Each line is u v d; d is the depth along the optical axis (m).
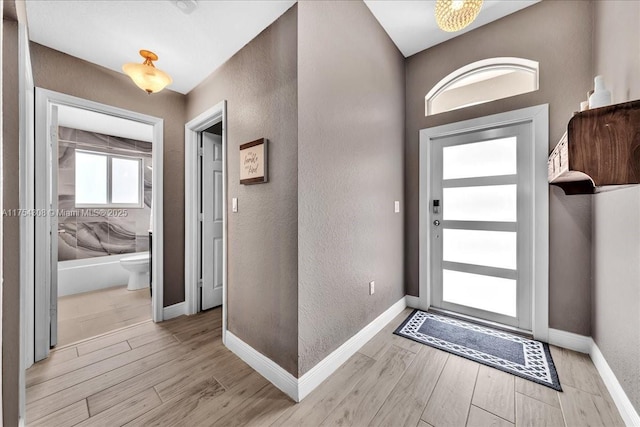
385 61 2.43
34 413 1.46
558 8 2.07
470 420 1.39
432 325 2.40
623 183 1.11
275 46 1.71
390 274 2.53
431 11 2.18
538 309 2.12
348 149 1.95
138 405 1.52
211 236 2.93
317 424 1.38
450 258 2.65
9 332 1.24
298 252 1.55
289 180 1.60
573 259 2.00
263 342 1.79
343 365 1.85
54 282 2.15
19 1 1.33
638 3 1.30
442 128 2.59
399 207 2.71
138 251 4.31
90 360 1.95
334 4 1.81
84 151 3.87
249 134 1.92
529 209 2.25
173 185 2.70
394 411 1.46
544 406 1.47
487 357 1.92
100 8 1.66
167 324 2.55
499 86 2.51
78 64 2.16
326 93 1.74
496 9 2.21
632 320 1.34
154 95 2.57
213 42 1.96
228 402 1.54
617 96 1.52
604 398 1.52
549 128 2.09
